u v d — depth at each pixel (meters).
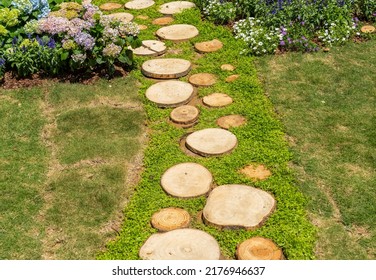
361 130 2.74
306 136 2.70
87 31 3.25
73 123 2.85
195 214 2.22
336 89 3.12
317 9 3.80
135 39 3.38
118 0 4.61
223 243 2.07
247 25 3.83
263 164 2.50
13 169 2.50
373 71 3.31
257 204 2.23
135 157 2.59
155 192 2.33
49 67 3.29
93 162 2.55
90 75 3.32
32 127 2.83
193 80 3.28
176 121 2.84
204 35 3.87
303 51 3.57
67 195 2.33
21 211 2.25
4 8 3.35
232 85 3.20
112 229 2.17
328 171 2.45
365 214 2.20
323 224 2.16
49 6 3.58
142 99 3.08
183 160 2.54
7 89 3.17
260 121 2.82
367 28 3.82
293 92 3.11
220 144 2.62
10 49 3.23
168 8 4.38
